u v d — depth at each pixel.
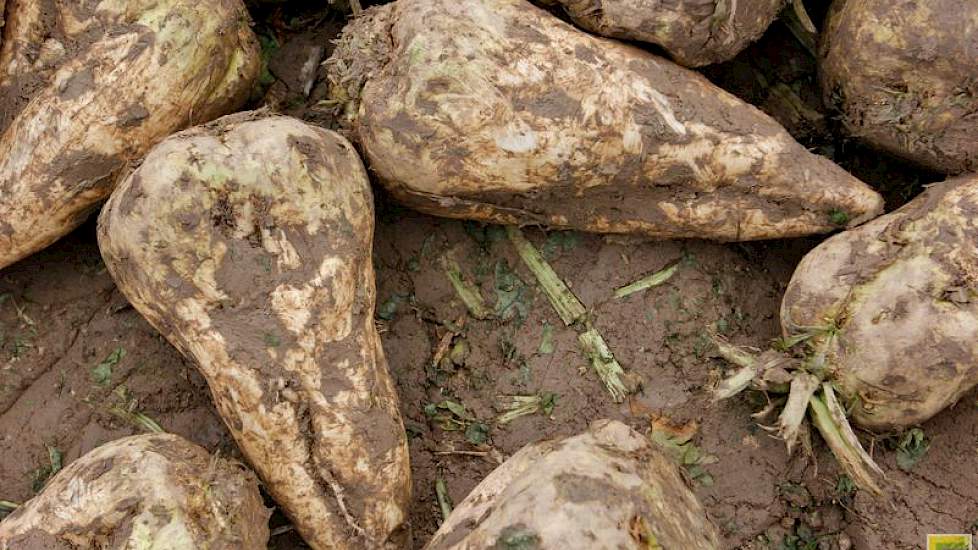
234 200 0.67
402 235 0.78
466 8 0.70
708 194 0.74
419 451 0.76
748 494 0.75
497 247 0.78
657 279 0.78
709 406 0.76
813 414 0.73
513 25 0.71
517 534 0.60
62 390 0.75
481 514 0.64
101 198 0.72
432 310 0.78
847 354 0.71
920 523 0.73
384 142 0.71
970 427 0.75
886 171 0.79
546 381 0.76
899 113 0.73
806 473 0.75
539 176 0.72
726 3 0.71
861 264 0.71
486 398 0.76
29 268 0.76
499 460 0.75
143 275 0.67
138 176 0.67
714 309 0.77
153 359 0.76
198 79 0.72
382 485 0.69
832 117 0.78
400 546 0.70
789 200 0.74
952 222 0.70
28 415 0.75
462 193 0.73
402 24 0.71
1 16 0.73
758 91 0.80
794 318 0.73
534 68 0.70
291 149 0.68
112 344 0.76
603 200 0.74
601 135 0.71
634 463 0.64
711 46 0.73
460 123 0.69
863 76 0.73
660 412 0.76
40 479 0.74
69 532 0.65
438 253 0.78
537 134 0.70
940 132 0.73
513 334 0.77
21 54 0.72
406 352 0.77
